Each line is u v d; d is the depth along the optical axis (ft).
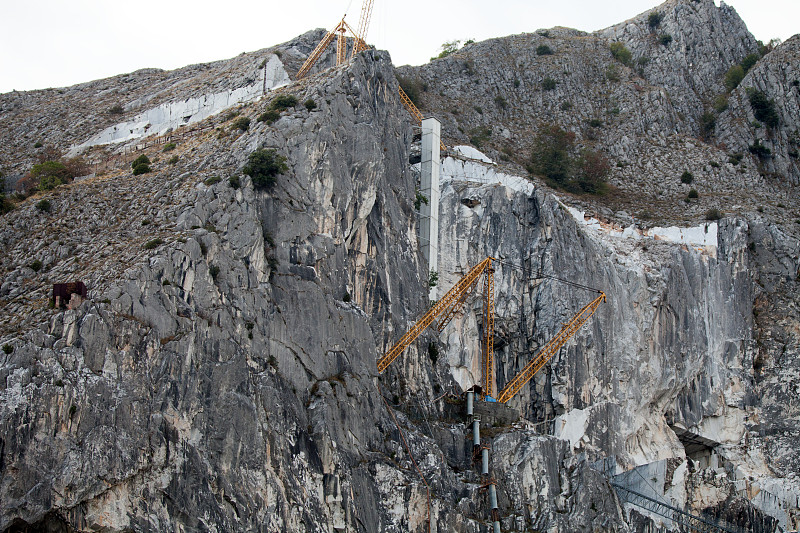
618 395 588.09
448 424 501.97
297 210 451.53
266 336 418.92
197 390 389.60
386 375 493.36
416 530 438.81
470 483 479.00
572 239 604.90
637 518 552.41
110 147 569.23
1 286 413.18
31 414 354.33
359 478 425.69
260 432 400.67
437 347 531.91
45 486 350.43
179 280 400.06
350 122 496.23
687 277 635.66
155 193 450.71
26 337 364.79
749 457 615.57
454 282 589.32
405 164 550.77
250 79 579.48
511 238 603.67
